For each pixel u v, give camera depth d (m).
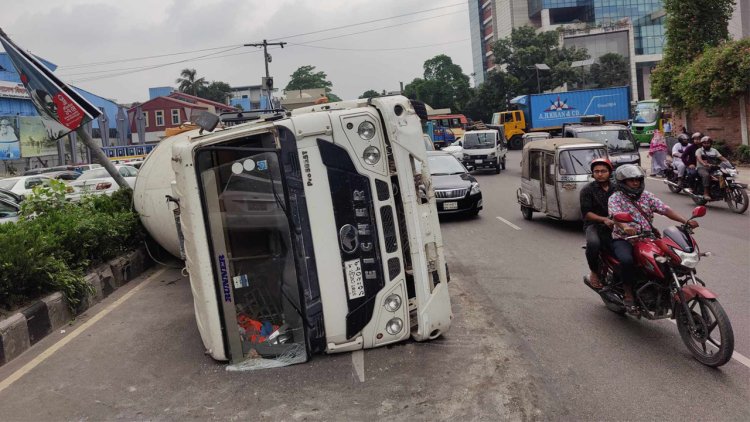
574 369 4.86
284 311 4.98
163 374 5.07
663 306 5.28
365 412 4.18
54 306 6.54
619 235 5.58
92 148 10.88
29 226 7.72
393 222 5.01
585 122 19.53
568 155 11.66
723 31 24.91
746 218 11.84
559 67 63.00
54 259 6.93
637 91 83.81
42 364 5.46
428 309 5.14
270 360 5.05
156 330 6.36
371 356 5.12
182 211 5.16
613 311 6.33
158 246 10.11
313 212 4.86
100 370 5.24
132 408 4.43
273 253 4.93
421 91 81.56
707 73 22.00
